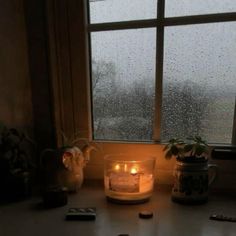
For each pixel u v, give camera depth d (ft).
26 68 2.57
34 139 2.66
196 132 2.50
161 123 2.52
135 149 2.53
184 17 2.34
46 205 2.00
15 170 2.16
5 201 2.12
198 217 1.82
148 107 2.55
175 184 2.10
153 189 2.32
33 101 2.64
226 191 2.32
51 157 2.30
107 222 1.75
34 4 2.47
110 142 2.59
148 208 1.98
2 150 2.14
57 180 2.27
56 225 1.71
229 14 2.27
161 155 2.47
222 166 2.34
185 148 2.06
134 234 1.58
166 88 2.49
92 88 2.67
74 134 2.67
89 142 2.60
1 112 2.26
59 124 2.65
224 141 2.45
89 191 2.36
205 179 2.05
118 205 2.04
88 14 2.56
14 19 2.39
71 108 2.66
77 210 1.87
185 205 2.02
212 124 2.46
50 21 2.47
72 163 2.28
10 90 2.36
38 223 1.74
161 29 2.40
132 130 2.62
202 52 2.39
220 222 1.74
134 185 2.03
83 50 2.52
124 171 2.10
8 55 2.33
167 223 1.73
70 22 2.49
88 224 1.72
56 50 2.55
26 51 2.56
